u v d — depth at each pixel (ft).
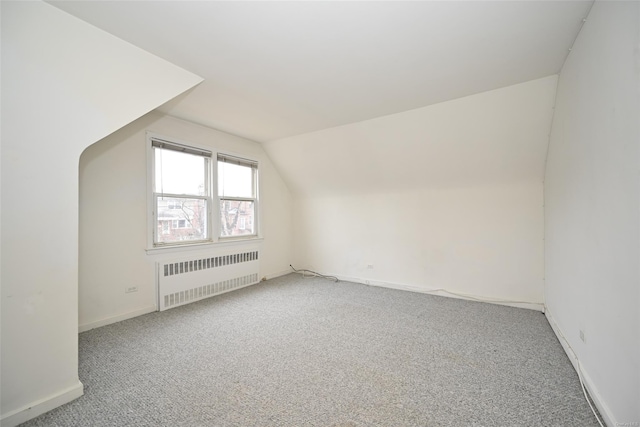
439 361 6.77
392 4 5.09
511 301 10.91
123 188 9.50
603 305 4.86
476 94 8.99
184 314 10.02
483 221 11.49
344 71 7.57
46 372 5.18
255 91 8.73
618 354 4.33
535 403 5.22
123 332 8.47
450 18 5.49
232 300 11.68
